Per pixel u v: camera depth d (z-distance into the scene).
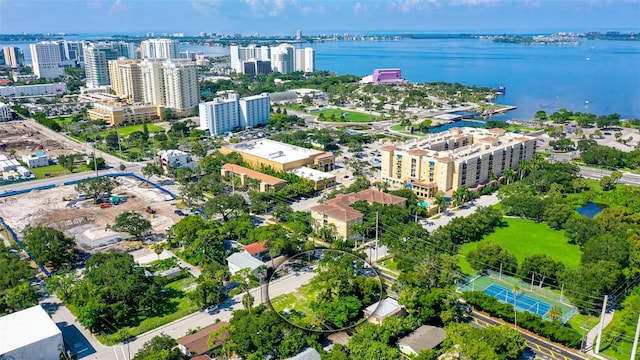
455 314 161.00
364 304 164.12
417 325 157.12
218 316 169.25
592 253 193.38
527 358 144.75
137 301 170.38
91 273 177.50
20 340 142.12
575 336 148.88
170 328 163.00
